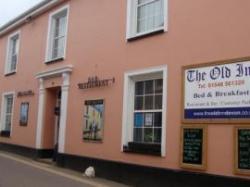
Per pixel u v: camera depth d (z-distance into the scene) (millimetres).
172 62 11094
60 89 16875
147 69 11844
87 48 14609
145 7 12680
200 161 9992
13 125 19625
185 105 10547
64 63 15875
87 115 14102
